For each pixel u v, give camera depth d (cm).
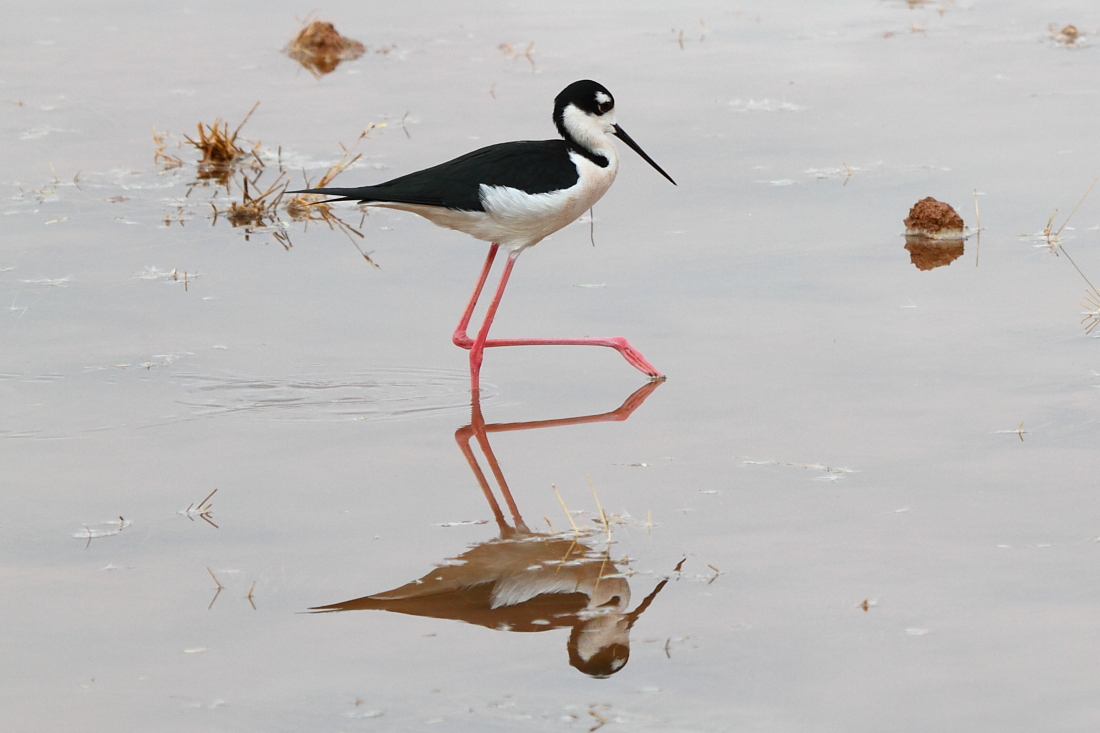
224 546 824
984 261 1316
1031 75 1948
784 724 630
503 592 768
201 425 1019
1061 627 704
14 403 1052
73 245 1427
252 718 643
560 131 1178
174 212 1536
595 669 684
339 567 797
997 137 1678
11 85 2009
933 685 657
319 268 1379
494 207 1115
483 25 2355
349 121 1831
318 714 646
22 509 873
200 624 731
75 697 661
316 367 1134
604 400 1064
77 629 726
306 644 712
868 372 1078
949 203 1461
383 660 696
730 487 891
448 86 1981
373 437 1002
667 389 1073
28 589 769
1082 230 1380
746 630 716
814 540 812
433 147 1695
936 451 929
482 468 942
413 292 1313
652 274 1325
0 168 1667
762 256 1355
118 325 1220
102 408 1045
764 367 1102
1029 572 762
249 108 1905
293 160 1677
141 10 2483
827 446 947
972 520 827
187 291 1311
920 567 773
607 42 2216
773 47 2156
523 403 1066
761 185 1561
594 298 1273
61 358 1143
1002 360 1087
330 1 2550
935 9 2386
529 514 867
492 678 677
